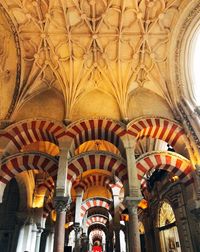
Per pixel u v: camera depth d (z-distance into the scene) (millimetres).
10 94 10836
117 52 11016
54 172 9289
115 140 10398
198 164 9227
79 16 10211
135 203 8391
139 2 9930
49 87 11289
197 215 8750
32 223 12680
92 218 20344
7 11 9844
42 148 13258
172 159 9688
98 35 10664
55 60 10977
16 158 9477
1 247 12531
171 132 10211
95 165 9602
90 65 11188
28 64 11102
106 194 16734
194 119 10031
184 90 10703
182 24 10141
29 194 13062
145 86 11336
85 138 10469
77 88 11023
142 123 10258
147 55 11094
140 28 10555
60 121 10273
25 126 10031
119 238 12891
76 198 14164
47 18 10094
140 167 9484
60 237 7812
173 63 10828
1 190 9125
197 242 9375
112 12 10211
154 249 13328
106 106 10883
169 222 12234
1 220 13242
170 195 11695
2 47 10656
